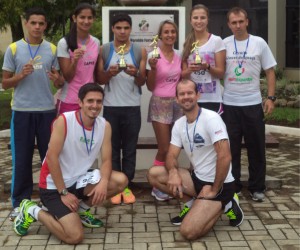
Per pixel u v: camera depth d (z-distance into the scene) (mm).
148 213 4773
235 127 5035
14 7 8727
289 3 15859
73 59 4582
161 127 5086
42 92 4539
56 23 10055
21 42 4488
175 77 5031
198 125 4207
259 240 4113
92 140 4125
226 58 4977
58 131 3998
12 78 4371
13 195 4699
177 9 5699
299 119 9367
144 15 5680
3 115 10195
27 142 4578
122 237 4195
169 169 4395
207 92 4996
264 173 5094
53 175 4035
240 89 4961
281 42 15953
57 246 4016
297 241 4090
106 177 4176
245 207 4934
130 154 5039
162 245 4023
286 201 5117
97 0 9297
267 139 5848
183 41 5738
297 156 7191
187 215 4125
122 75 4910
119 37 4852
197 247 3982
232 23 4879
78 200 4180
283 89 11633
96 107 3977
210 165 4301
